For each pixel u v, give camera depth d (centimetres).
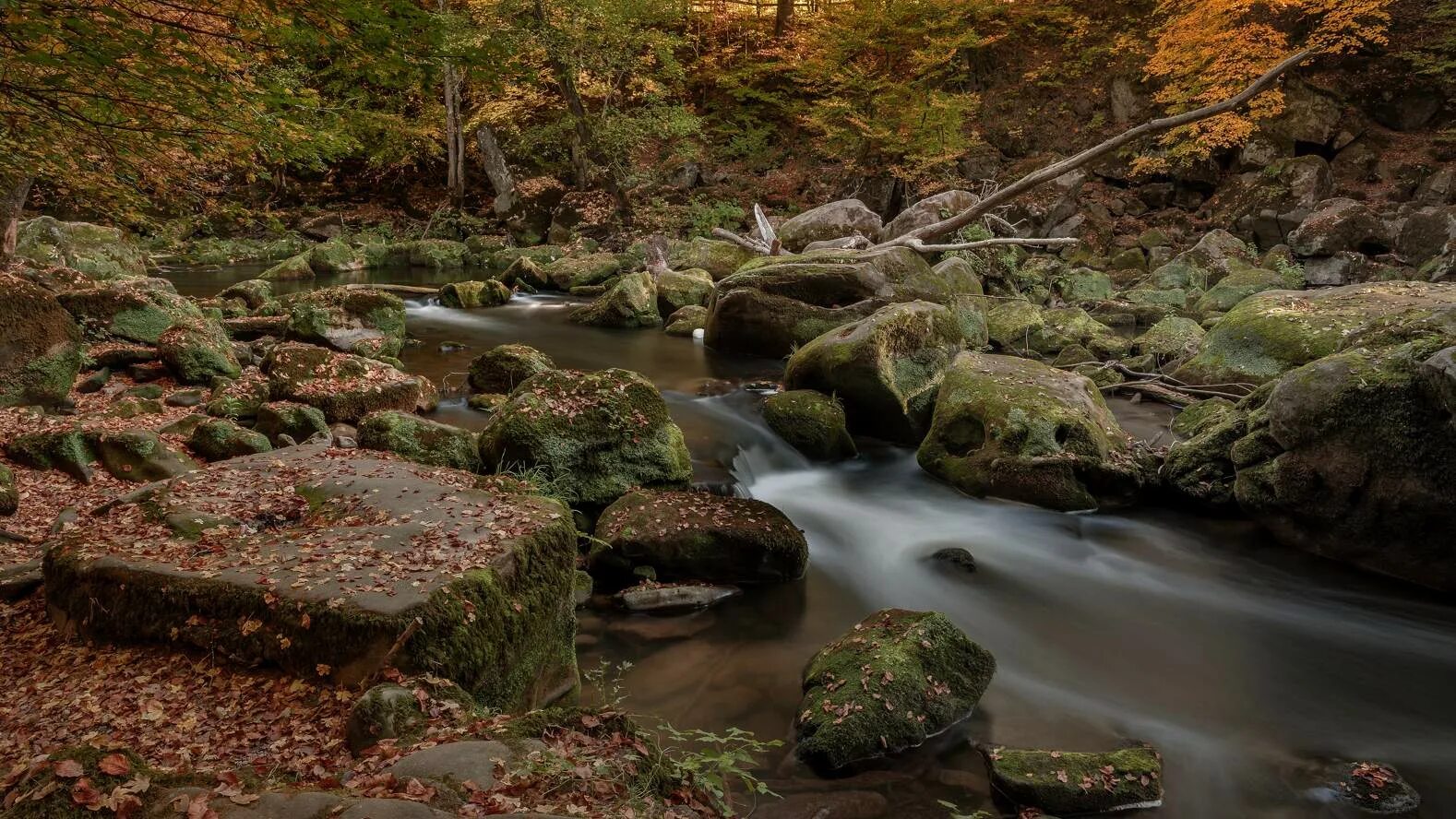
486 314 1672
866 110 2297
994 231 1930
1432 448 602
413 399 925
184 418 798
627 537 630
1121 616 627
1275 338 1047
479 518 462
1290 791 430
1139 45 2255
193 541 436
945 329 1059
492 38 400
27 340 787
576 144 2525
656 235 2233
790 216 2377
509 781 269
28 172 537
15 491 584
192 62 396
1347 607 634
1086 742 467
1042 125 2381
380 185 2881
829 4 2602
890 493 849
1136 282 1839
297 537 438
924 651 489
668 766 316
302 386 883
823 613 612
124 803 232
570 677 466
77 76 401
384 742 299
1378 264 1673
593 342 1437
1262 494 718
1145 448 861
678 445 763
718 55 2819
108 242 1591
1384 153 1925
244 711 336
